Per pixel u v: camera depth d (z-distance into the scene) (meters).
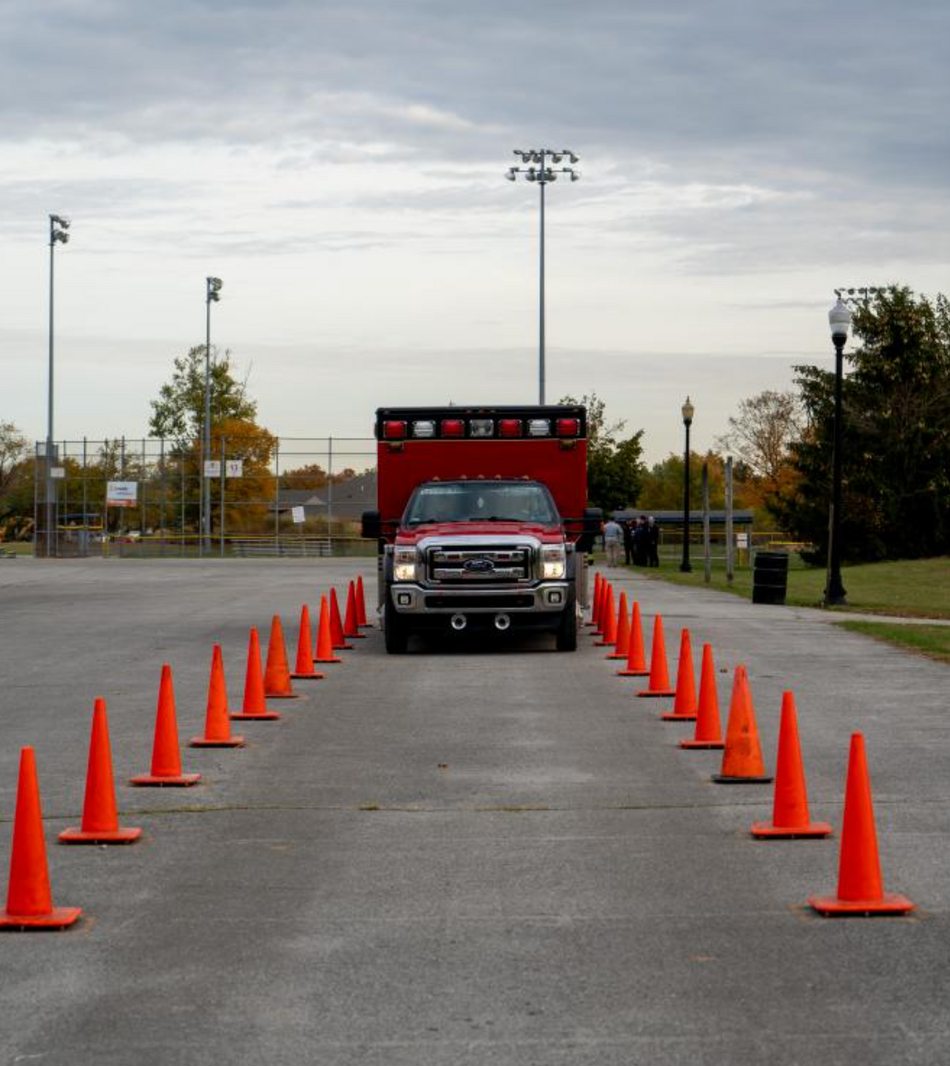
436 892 9.17
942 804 11.63
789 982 7.37
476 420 25.88
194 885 9.40
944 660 22.12
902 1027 6.72
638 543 66.62
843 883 8.69
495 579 23.39
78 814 11.58
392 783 12.77
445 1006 7.07
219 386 115.50
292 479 91.38
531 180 68.19
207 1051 6.50
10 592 45.16
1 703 18.22
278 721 16.50
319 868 9.81
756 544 93.19
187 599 40.28
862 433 64.00
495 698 18.36
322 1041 6.61
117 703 18.16
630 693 18.80
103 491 92.25
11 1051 6.52
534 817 11.34
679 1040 6.58
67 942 8.17
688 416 57.59
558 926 8.41
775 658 22.52
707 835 10.67
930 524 63.06
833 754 13.95
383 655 23.89
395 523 25.89
